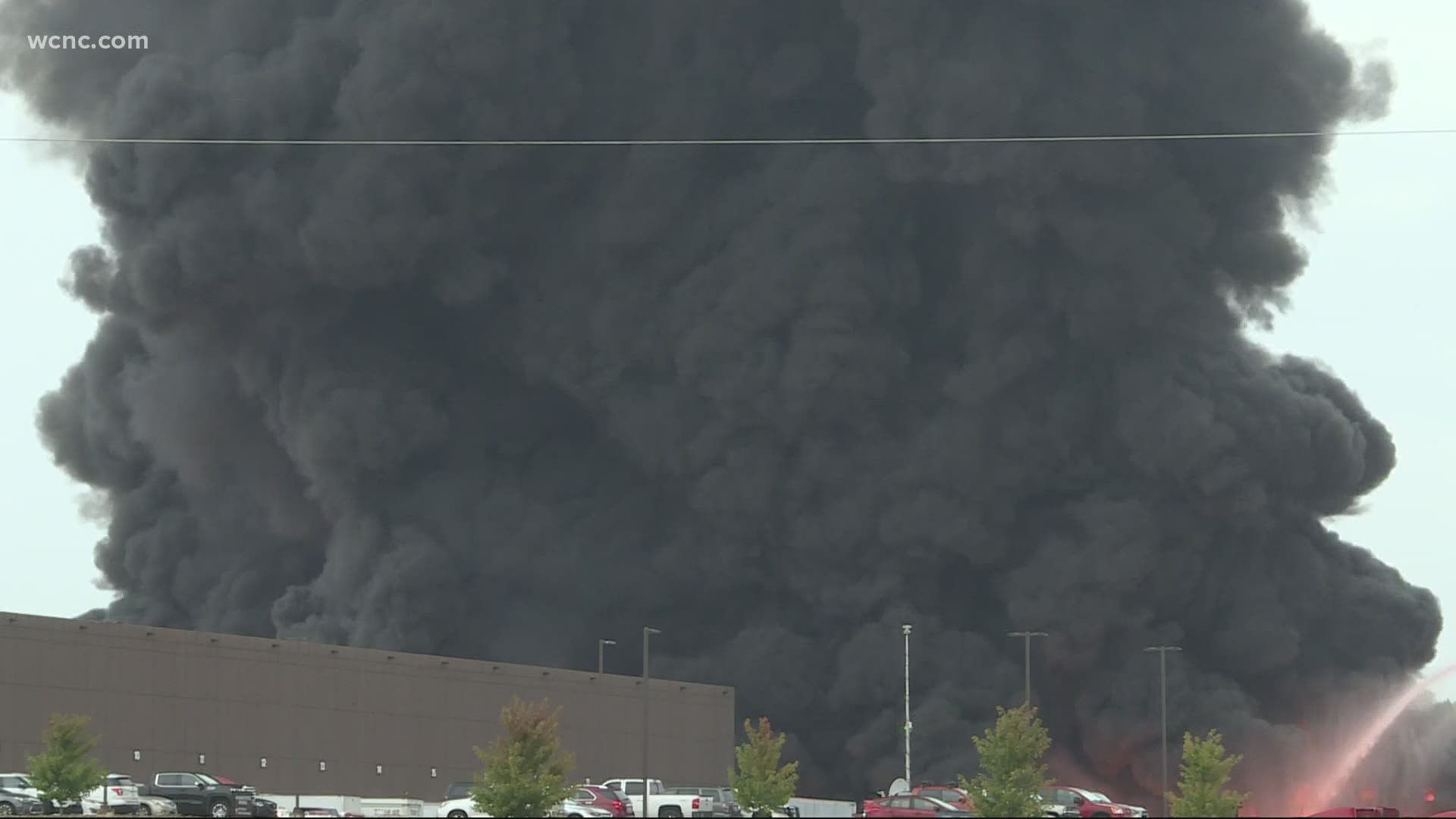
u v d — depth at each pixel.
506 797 187.50
